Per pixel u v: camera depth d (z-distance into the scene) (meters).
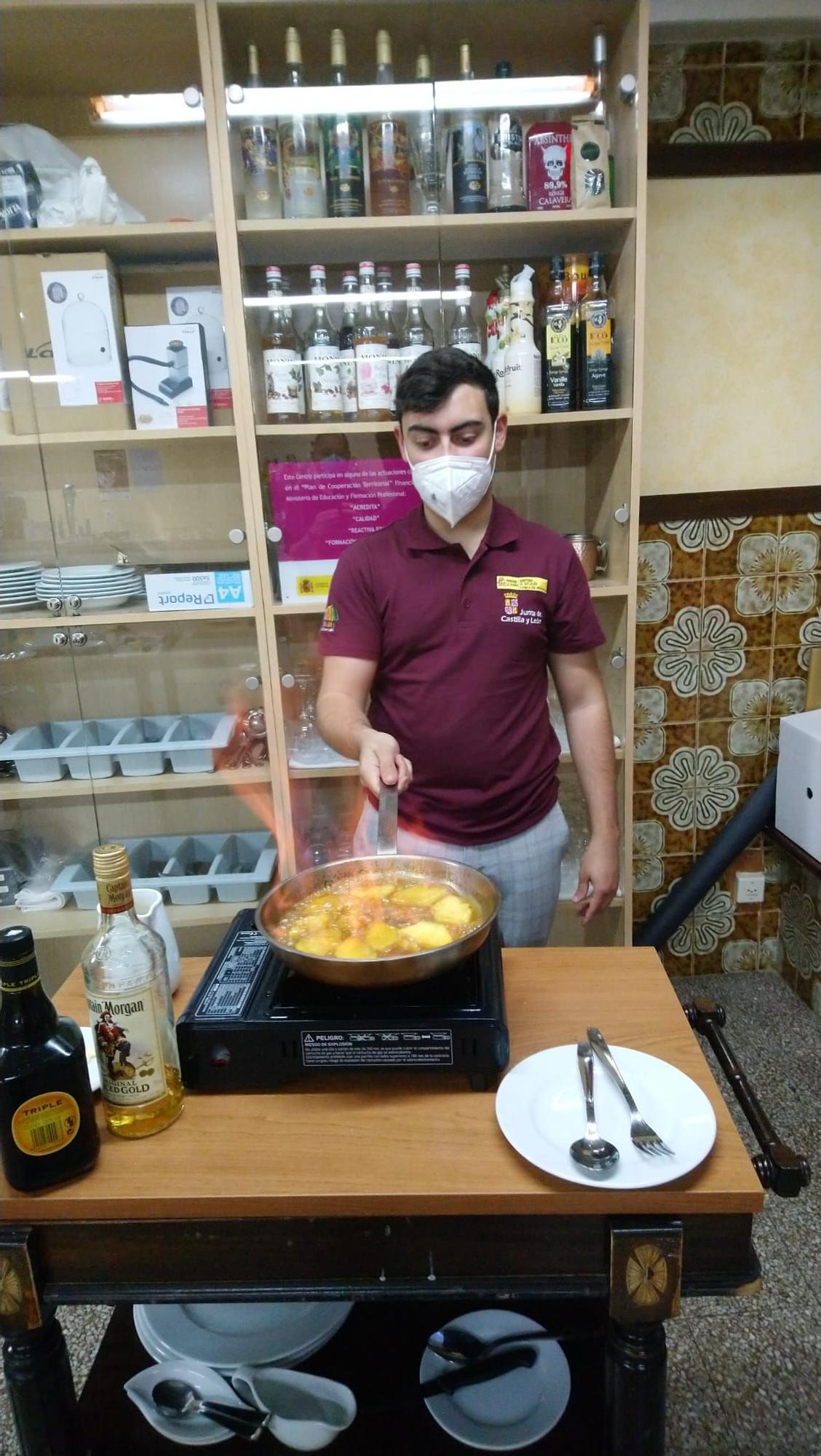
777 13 2.04
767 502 2.37
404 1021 0.92
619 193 2.00
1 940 0.81
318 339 2.02
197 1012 0.95
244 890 2.28
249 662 2.27
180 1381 1.03
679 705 2.49
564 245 2.09
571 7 1.83
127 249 1.99
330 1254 0.85
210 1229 0.84
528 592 1.55
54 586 2.10
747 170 2.22
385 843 1.23
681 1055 0.99
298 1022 0.92
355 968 0.88
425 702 1.57
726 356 2.33
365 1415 1.01
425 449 1.50
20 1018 0.82
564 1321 1.11
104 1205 0.82
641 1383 0.85
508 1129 0.85
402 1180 0.82
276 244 2.02
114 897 0.86
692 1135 0.84
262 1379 1.03
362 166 1.96
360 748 1.35
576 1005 1.10
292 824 2.22
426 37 1.95
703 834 2.59
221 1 1.77
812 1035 2.32
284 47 1.95
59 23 1.78
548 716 1.68
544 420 2.04
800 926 2.49
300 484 2.05
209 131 1.86
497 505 1.60
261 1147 0.88
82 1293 0.86
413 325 2.09
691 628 2.44
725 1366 1.46
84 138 1.98
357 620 1.58
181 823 2.38
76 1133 0.83
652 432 2.36
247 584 2.08
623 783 2.24
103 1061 0.88
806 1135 1.95
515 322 2.02
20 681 2.29
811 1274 1.62
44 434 2.02
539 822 1.66
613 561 2.16
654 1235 0.80
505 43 1.98
